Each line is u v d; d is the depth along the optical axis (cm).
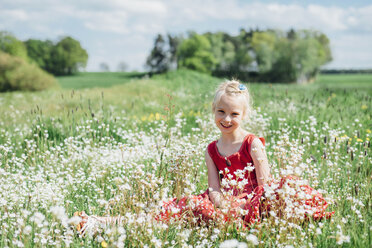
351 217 238
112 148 486
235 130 289
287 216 213
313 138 482
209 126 475
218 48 7712
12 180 323
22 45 6806
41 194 279
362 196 274
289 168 238
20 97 1371
